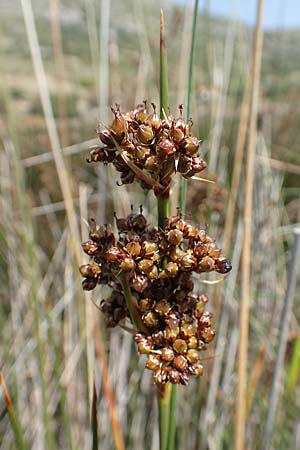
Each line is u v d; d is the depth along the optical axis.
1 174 0.54
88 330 0.32
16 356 0.44
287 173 0.67
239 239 0.45
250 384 0.36
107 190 0.56
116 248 0.22
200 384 0.41
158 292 0.22
